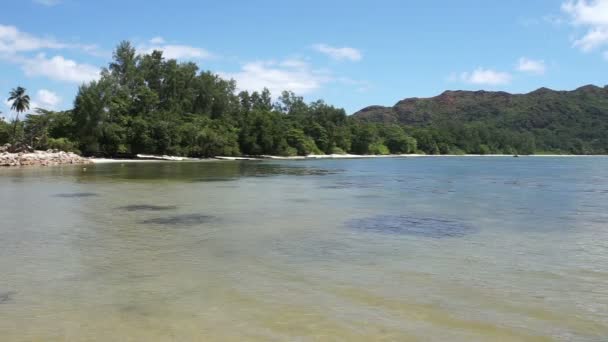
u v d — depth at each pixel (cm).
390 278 1182
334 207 2609
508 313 941
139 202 2780
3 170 6119
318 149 15638
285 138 14275
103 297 1030
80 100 9444
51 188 3616
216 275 1207
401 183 4522
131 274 1213
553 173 6650
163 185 3981
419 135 19475
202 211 2411
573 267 1295
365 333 840
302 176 5500
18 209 2445
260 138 13162
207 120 12600
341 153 16175
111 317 913
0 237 1702
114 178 4762
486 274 1223
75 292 1066
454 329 860
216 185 4041
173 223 2028
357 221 2108
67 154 8338
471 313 941
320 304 989
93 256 1410
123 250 1494
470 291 1079
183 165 8225
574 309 965
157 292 1066
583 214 2377
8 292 1064
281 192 3478
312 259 1384
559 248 1544
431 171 7038
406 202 2888
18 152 8300
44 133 9331
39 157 7694
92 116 9512
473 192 3603
